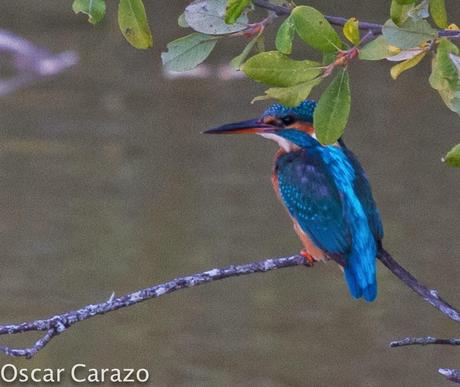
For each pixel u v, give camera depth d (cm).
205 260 1465
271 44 1931
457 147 452
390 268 574
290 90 459
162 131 1936
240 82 2141
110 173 1756
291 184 773
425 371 1264
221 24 498
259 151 1834
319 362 1277
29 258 1476
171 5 2506
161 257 1476
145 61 2288
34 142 1883
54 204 1636
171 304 1384
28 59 2200
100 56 2294
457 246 1505
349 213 736
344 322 1341
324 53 477
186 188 1691
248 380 1241
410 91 2114
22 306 1352
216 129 805
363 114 2022
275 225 1554
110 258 1477
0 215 1605
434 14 471
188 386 1232
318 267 1460
